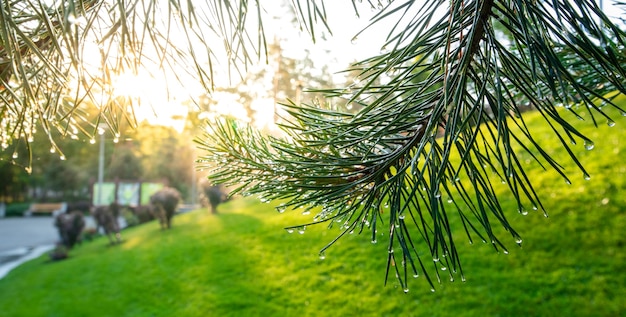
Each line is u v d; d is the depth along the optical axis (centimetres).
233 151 82
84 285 830
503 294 480
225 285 684
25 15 72
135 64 64
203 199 1747
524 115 973
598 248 520
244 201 1541
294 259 725
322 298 570
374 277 584
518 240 60
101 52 71
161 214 1342
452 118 55
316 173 73
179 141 3331
